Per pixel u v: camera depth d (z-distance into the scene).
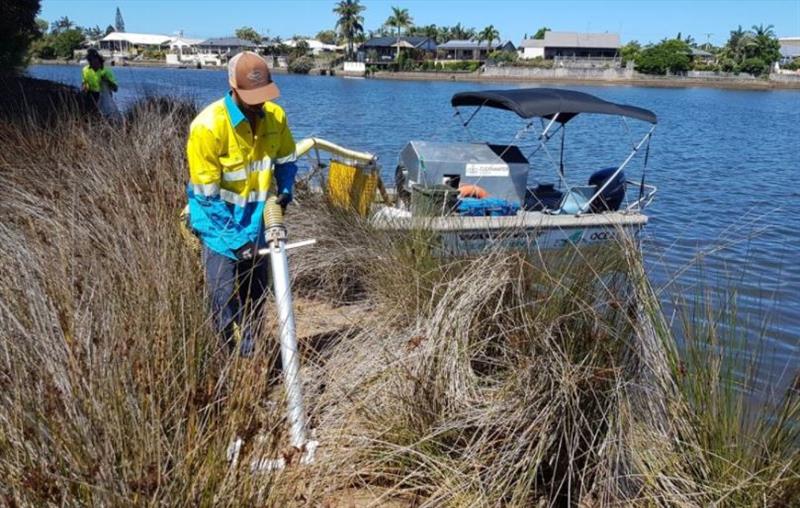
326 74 99.69
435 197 6.99
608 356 3.40
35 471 2.04
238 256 3.55
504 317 3.71
